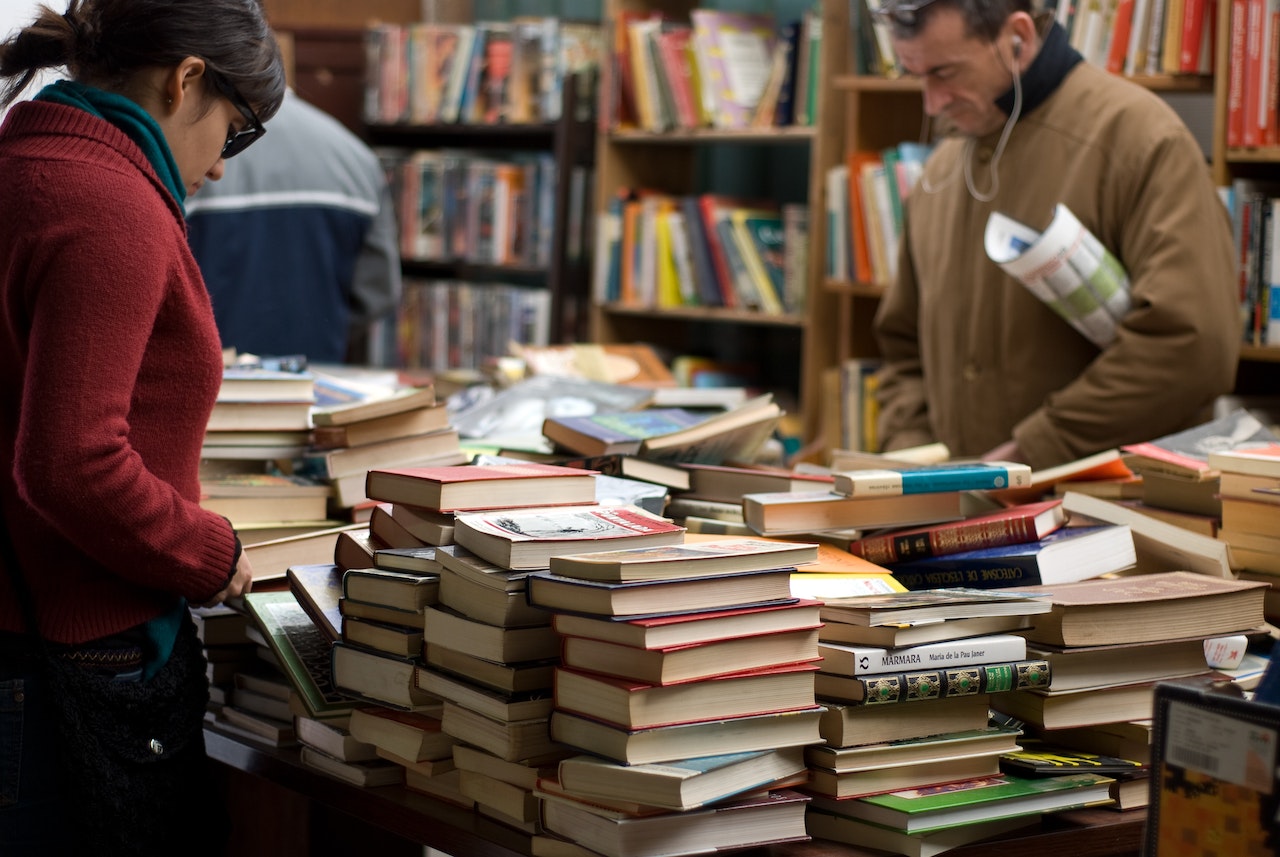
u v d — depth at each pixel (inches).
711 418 69.8
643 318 171.6
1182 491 65.7
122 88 50.6
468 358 181.2
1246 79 104.1
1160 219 87.0
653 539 47.9
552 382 89.2
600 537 47.2
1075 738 53.4
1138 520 61.9
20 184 46.9
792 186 172.1
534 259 173.3
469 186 179.5
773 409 71.1
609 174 164.9
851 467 71.9
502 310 176.7
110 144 48.0
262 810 74.1
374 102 186.7
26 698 50.1
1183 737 35.9
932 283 101.0
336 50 186.9
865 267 137.1
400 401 66.3
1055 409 89.5
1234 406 105.7
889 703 47.1
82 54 49.9
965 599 49.1
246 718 60.6
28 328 47.5
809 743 45.9
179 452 51.1
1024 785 48.2
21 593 49.7
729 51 149.8
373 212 142.3
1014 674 48.5
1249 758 34.3
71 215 46.1
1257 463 59.0
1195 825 35.4
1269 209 104.7
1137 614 51.0
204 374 51.1
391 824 51.1
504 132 173.3
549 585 44.4
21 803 50.5
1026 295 93.4
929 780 48.1
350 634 52.6
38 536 49.8
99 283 45.8
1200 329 85.7
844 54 140.8
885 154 133.1
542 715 46.0
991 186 95.5
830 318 144.3
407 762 50.6
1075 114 91.2
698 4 169.9
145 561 48.7
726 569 44.5
